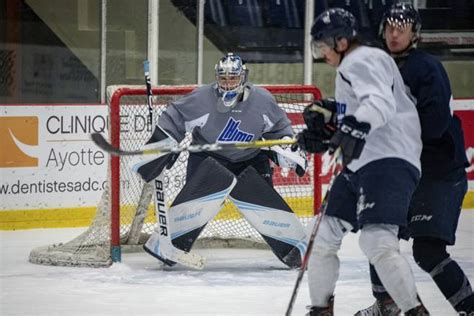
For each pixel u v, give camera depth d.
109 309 12.59
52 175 19.42
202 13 21.69
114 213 15.48
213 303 12.98
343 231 10.48
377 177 9.97
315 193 17.19
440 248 10.92
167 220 15.17
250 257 16.70
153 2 21.14
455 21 23.61
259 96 15.48
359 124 9.62
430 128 10.66
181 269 15.44
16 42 20.16
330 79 23.02
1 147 18.97
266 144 11.16
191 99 15.38
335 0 22.70
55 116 19.38
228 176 15.25
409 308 9.95
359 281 14.52
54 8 20.47
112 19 20.95
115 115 15.36
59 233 18.88
